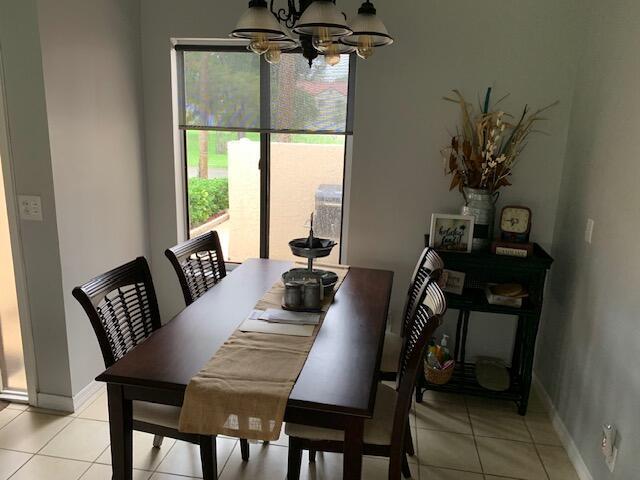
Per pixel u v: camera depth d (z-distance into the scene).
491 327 3.18
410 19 2.85
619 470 1.94
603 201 2.26
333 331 2.03
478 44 2.83
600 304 2.22
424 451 2.47
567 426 2.53
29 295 2.60
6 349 2.80
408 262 3.17
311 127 3.16
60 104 2.45
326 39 1.77
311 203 3.34
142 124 3.24
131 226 3.18
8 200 2.49
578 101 2.69
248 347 1.86
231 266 3.53
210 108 3.25
